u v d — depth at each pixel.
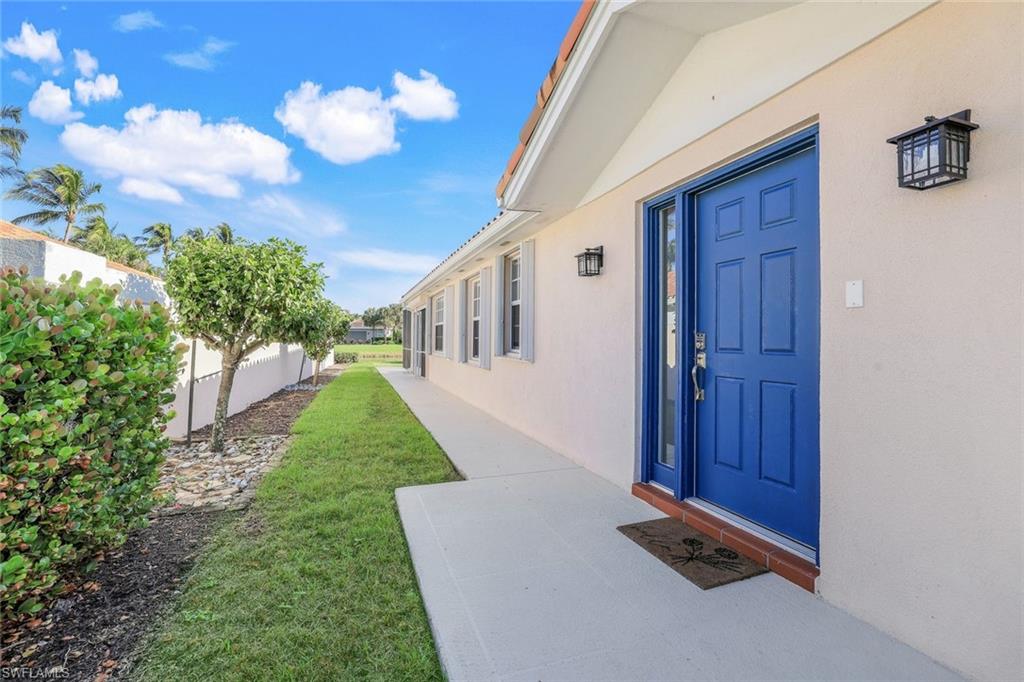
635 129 3.94
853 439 2.30
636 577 2.71
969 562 1.89
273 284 5.70
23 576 2.07
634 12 2.77
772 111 2.74
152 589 2.60
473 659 2.06
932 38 2.00
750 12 2.72
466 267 9.16
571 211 5.16
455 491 4.13
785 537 2.88
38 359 2.25
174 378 3.31
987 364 1.84
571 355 5.16
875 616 2.22
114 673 2.00
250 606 2.45
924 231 2.03
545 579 2.70
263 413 8.59
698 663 2.04
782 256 2.90
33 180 31.53
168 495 3.66
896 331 2.12
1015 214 1.76
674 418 3.83
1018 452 1.76
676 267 3.62
